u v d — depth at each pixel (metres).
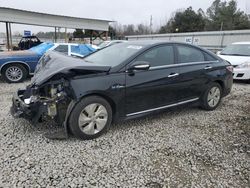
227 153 3.19
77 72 3.18
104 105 3.46
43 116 3.33
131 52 3.80
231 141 3.54
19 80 7.51
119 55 3.86
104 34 24.27
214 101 4.96
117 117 3.63
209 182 2.59
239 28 50.72
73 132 3.32
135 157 3.02
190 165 2.89
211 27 54.00
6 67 7.30
